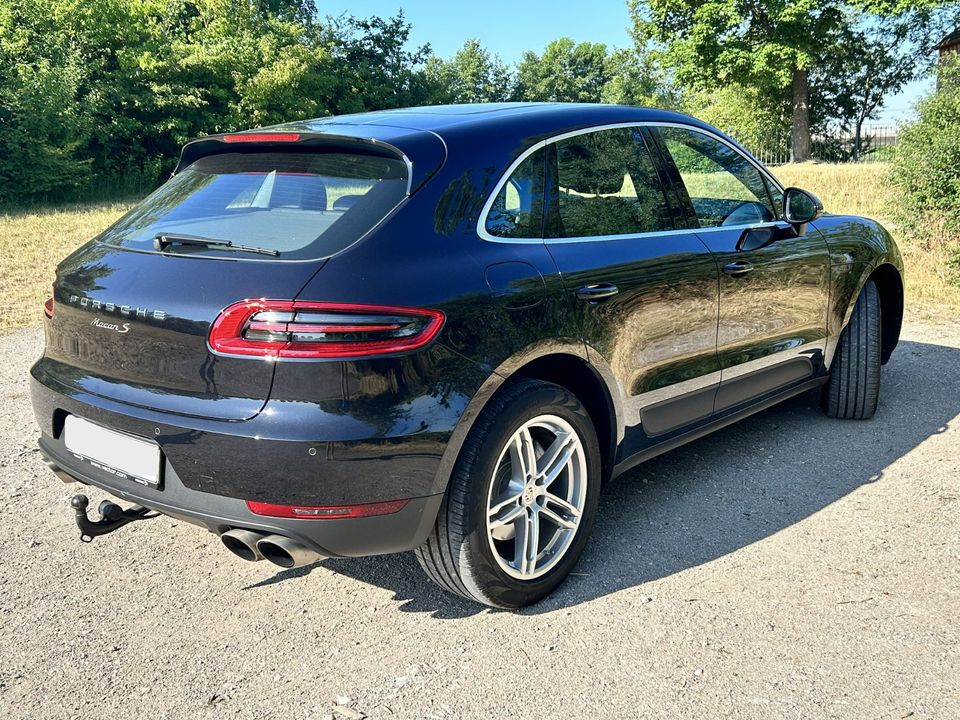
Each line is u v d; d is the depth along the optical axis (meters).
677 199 3.53
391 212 2.55
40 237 13.32
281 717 2.34
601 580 3.06
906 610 2.82
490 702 2.39
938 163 9.12
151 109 30.52
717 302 3.54
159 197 3.04
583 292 2.90
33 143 23.77
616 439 3.18
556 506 2.99
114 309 2.57
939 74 9.52
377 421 2.33
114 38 30.73
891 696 2.38
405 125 2.88
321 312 2.28
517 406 2.66
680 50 40.62
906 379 5.57
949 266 8.89
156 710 2.38
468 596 2.78
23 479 4.07
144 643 2.71
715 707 2.35
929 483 3.86
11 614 2.88
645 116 3.54
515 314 2.66
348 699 2.42
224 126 33.50
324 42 44.78
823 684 2.44
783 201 4.02
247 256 2.45
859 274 4.48
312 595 3.01
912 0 36.06
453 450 2.50
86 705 2.40
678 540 3.36
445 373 2.45
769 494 3.77
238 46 34.09
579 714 2.33
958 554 3.20
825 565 3.14
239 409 2.33
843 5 38.31
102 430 2.63
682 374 3.44
